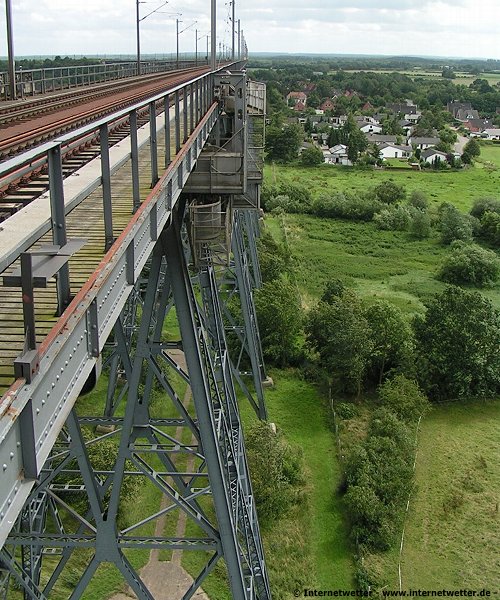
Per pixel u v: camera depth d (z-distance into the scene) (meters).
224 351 12.82
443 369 23.41
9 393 3.21
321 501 17.56
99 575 14.27
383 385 23.02
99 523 9.39
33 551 11.48
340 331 23.08
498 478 18.89
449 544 16.22
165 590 14.05
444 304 24.33
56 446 12.34
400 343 23.94
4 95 18.17
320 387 23.62
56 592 13.45
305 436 20.66
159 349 10.16
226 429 11.49
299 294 31.09
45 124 11.23
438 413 22.66
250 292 22.27
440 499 17.88
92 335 4.77
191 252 11.93
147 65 39.06
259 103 17.55
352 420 21.53
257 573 12.64
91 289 4.54
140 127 13.46
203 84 13.08
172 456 18.70
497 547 16.16
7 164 3.50
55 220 4.34
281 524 16.42
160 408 20.52
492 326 24.20
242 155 11.86
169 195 8.14
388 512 16.66
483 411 22.88
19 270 3.61
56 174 4.30
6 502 3.29
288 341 24.97
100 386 21.36
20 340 4.35
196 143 10.77
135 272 6.12
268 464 16.73
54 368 3.90
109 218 5.61
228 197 12.64
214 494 10.02
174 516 16.17
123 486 15.79
